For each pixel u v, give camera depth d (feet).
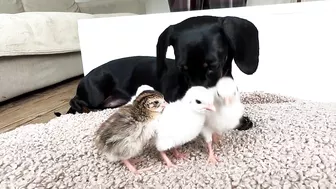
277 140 2.39
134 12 9.25
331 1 3.63
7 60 5.23
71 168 2.20
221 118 2.20
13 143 2.66
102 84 3.75
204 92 2.10
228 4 4.19
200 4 4.27
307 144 2.27
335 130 2.46
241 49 2.68
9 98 5.38
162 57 2.85
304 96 4.01
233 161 2.18
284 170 1.99
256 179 1.93
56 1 9.16
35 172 2.17
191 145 2.48
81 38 4.31
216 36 2.56
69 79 7.06
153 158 2.32
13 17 5.43
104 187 2.01
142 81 3.42
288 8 3.74
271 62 3.96
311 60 3.87
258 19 3.80
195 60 2.49
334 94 3.91
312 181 1.89
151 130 2.10
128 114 2.10
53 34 6.02
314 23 3.74
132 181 2.05
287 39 3.85
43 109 4.87
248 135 2.55
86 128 2.87
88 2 9.79
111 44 4.24
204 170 2.10
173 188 1.94
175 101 2.41
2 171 2.22
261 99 3.86
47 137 2.73
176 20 3.91
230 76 2.67
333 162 2.02
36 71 5.86
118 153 2.09
